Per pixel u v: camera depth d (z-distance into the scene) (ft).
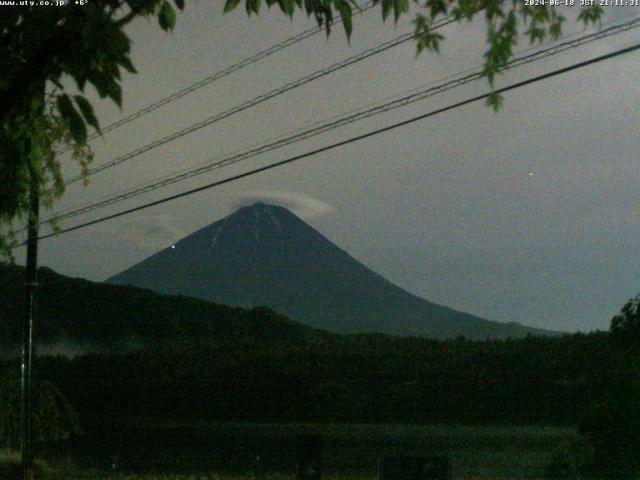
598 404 78.33
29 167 23.84
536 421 153.58
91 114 20.68
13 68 20.49
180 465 101.24
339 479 84.84
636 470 76.79
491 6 24.18
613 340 80.18
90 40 18.75
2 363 169.27
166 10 21.89
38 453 111.65
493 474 88.12
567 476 79.61
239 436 138.92
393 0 22.66
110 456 110.42
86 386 195.21
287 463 102.53
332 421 163.63
